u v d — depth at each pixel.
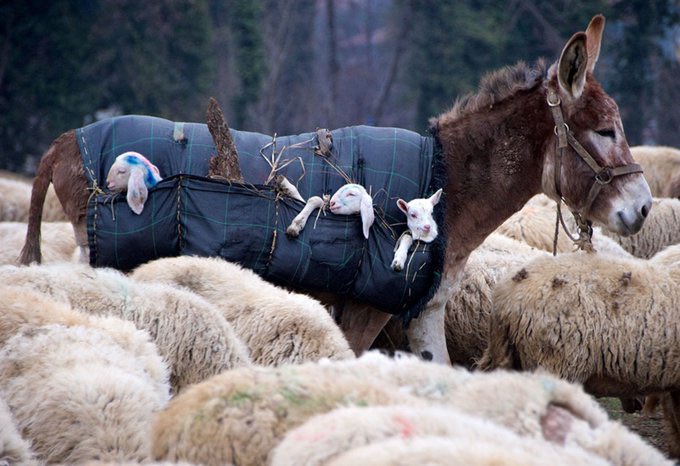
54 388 8.12
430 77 47.25
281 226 11.16
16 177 30.84
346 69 62.91
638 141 48.03
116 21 44.19
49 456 7.83
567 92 11.45
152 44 44.72
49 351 8.67
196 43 45.97
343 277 11.28
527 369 11.34
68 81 43.00
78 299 10.05
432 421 6.12
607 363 11.16
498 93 11.88
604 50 49.50
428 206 11.21
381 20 73.19
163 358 10.08
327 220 11.20
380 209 11.39
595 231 16.48
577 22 48.16
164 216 11.12
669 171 23.61
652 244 18.19
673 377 11.24
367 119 58.62
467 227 11.91
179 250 11.25
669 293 11.26
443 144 11.84
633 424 13.60
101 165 11.45
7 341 8.81
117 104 44.25
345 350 10.63
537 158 11.84
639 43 48.12
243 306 10.69
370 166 11.52
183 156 11.45
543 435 6.87
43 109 42.66
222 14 51.22
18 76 42.12
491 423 6.45
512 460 5.30
